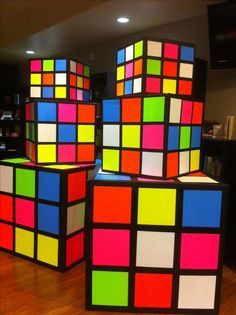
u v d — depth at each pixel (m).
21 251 2.17
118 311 1.56
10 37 4.23
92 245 1.51
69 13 3.21
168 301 1.54
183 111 1.58
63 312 1.56
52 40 4.15
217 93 3.02
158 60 1.58
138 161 1.58
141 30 3.67
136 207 1.48
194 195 1.46
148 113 1.51
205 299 1.54
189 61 1.70
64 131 2.11
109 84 3.73
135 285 1.53
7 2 3.39
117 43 4.04
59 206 1.94
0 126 5.96
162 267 1.51
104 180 1.48
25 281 1.86
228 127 2.50
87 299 1.55
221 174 2.23
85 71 2.40
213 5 2.56
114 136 1.66
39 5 3.47
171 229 1.48
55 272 1.98
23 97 5.70
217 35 2.62
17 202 2.14
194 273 1.52
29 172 2.05
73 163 2.17
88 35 3.88
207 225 1.49
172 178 1.56
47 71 2.23
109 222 1.49
